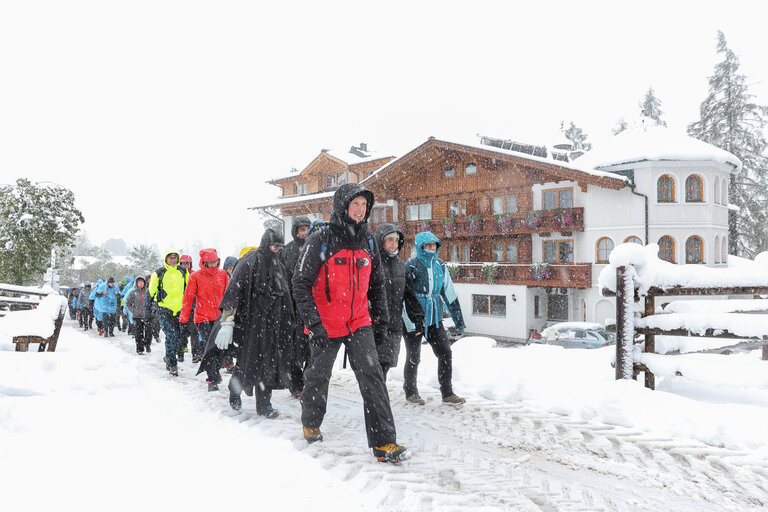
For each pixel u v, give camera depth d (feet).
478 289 94.07
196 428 13.11
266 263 15.21
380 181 107.14
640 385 14.33
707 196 80.12
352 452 11.41
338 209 11.27
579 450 11.48
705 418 12.28
